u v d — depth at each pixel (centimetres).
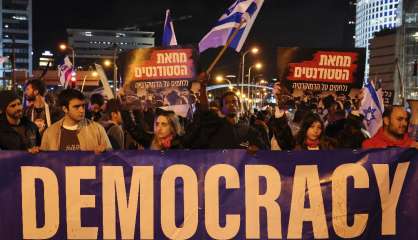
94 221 420
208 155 419
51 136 483
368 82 920
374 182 423
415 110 622
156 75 691
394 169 424
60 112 777
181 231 420
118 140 636
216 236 420
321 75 821
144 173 420
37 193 418
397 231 425
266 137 766
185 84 684
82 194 419
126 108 695
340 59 814
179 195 420
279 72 831
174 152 419
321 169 421
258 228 421
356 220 423
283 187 420
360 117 761
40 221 418
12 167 417
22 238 418
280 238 421
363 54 810
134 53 698
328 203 422
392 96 1518
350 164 422
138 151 419
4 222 417
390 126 495
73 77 1670
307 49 823
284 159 420
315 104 821
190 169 420
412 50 9088
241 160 420
